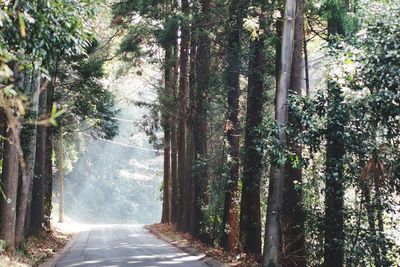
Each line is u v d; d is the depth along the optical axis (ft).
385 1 37.09
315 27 62.08
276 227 39.58
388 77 32.65
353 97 33.81
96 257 59.00
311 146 37.06
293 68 43.01
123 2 64.54
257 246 55.62
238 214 64.85
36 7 27.53
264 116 65.05
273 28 51.88
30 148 51.37
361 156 34.99
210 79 63.77
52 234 86.38
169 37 59.93
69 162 173.68
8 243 44.11
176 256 60.13
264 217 66.54
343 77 34.58
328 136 36.14
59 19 28.94
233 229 62.23
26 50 28.53
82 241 87.25
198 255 60.70
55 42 29.43
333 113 35.12
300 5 43.55
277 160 36.73
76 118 87.61
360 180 33.47
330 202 37.42
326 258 38.42
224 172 63.41
